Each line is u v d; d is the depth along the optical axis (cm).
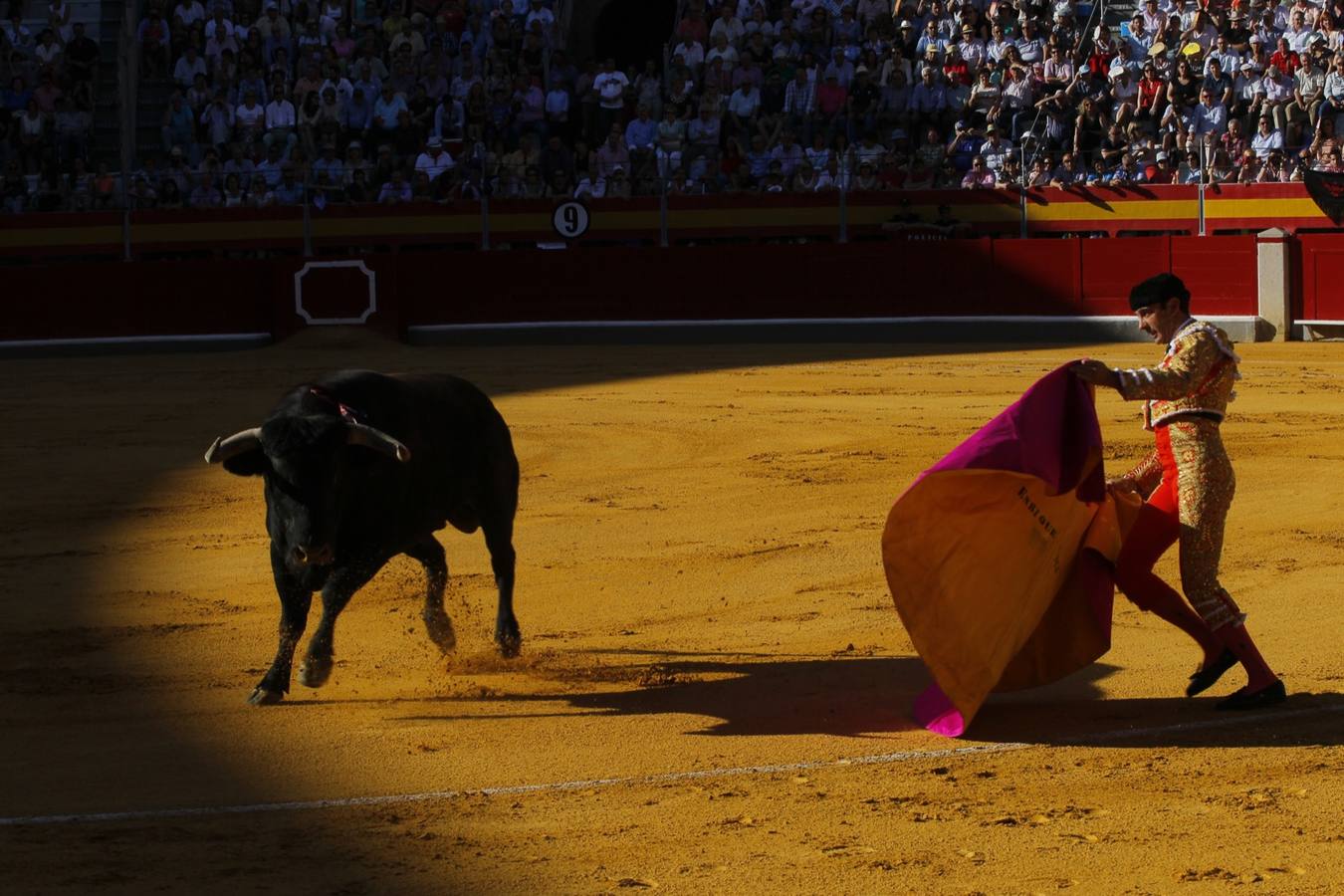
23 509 1656
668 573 1302
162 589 1274
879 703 926
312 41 3794
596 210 3419
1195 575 877
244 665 1033
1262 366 2728
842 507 1580
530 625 1144
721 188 3428
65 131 3650
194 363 3175
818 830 704
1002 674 884
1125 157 3328
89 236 3456
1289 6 3644
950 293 3322
